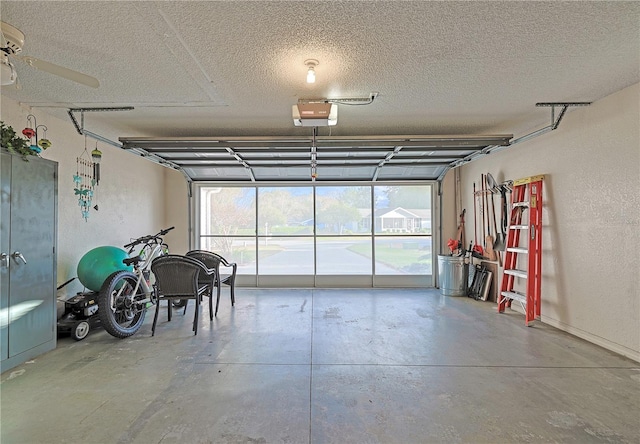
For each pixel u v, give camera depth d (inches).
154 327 148.4
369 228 259.4
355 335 146.6
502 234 197.6
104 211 184.2
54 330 129.8
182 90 119.3
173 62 99.1
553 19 78.4
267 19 78.0
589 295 137.6
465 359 120.2
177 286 150.2
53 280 129.1
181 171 240.1
